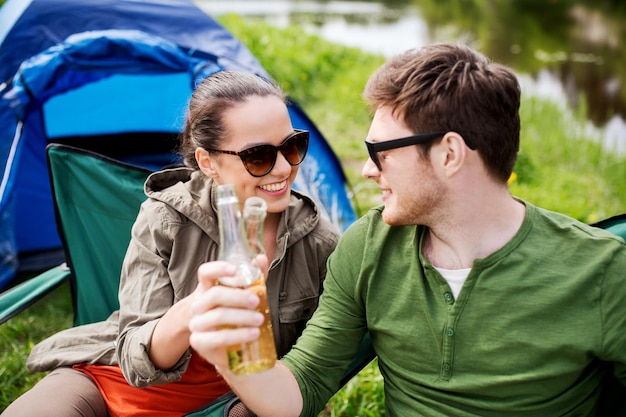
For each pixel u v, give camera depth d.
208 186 1.66
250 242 1.13
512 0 15.60
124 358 1.49
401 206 1.33
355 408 2.34
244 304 1.06
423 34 11.42
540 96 7.00
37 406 1.59
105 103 3.62
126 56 2.83
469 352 1.33
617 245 1.28
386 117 1.31
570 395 1.32
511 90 1.27
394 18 13.57
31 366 1.80
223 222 1.10
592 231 1.33
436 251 1.39
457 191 1.29
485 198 1.30
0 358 2.68
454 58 1.28
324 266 1.70
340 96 6.61
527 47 10.05
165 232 1.63
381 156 1.31
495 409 1.33
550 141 5.42
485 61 1.30
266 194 1.59
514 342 1.28
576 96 7.13
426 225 1.37
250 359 1.08
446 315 1.34
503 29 11.92
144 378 1.44
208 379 1.67
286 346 1.68
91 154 2.11
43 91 2.79
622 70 8.41
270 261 1.67
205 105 1.56
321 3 16.27
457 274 1.34
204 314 1.07
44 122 3.50
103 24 2.83
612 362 1.31
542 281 1.28
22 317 3.03
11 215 2.89
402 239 1.42
